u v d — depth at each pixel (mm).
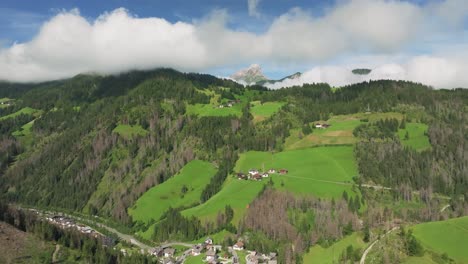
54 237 194750
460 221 168750
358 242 183125
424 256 149625
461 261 145875
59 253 180125
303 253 193000
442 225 167500
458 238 157625
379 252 159250
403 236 163750
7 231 183750
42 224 197125
